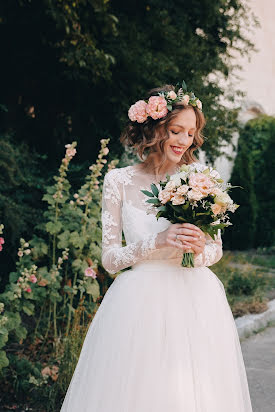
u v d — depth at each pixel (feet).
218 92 24.08
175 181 6.98
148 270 7.45
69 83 20.22
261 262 30.55
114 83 19.94
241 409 7.26
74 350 11.55
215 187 7.02
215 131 23.73
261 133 38.19
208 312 7.32
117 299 7.39
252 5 42.55
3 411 10.68
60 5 16.40
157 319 7.13
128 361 6.99
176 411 6.71
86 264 13.88
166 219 7.49
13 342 13.55
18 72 20.02
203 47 23.32
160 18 21.58
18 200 16.14
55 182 18.01
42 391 11.13
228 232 36.11
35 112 20.71
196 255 7.12
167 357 6.95
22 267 12.42
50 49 18.95
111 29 17.97
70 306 13.24
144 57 20.13
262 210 37.55
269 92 43.70
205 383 6.93
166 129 7.61
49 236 14.49
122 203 7.86
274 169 37.45
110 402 6.91
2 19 17.52
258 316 18.72
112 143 20.70
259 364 14.89
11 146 16.10
